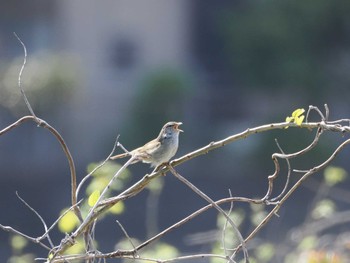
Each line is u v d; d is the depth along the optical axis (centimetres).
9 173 2831
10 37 3141
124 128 2905
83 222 438
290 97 3098
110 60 3173
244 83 3122
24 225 2377
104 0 3183
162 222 2338
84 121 2970
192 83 3012
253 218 726
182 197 2562
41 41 3152
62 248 434
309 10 3047
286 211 2088
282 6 3088
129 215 2139
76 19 3173
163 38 3222
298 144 2602
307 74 3044
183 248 1839
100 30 3186
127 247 719
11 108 2819
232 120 3094
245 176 2789
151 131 2886
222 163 2883
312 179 2484
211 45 3219
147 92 2897
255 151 2797
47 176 2830
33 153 2902
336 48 3088
